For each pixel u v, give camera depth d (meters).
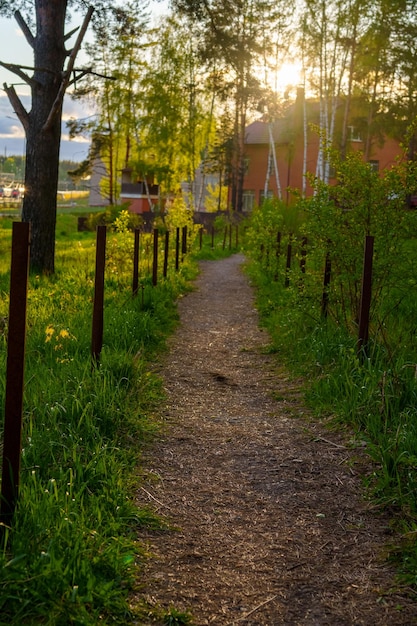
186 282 16.31
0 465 4.33
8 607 2.93
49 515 3.61
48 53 14.96
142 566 3.50
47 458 4.46
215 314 12.23
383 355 6.64
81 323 8.75
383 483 4.41
